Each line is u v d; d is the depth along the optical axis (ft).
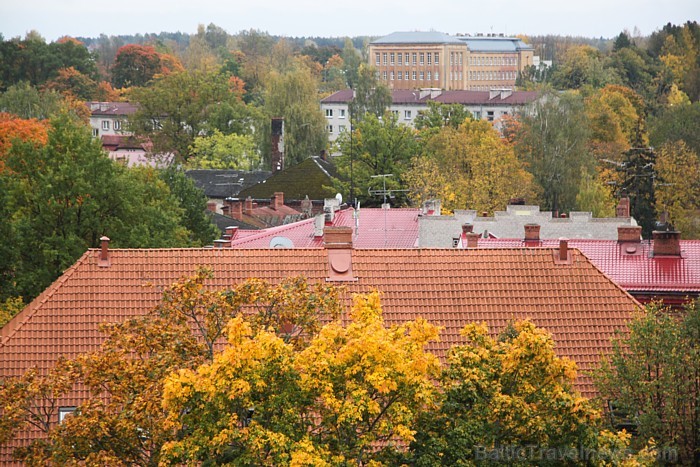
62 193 372.58
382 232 413.39
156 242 382.83
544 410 159.53
